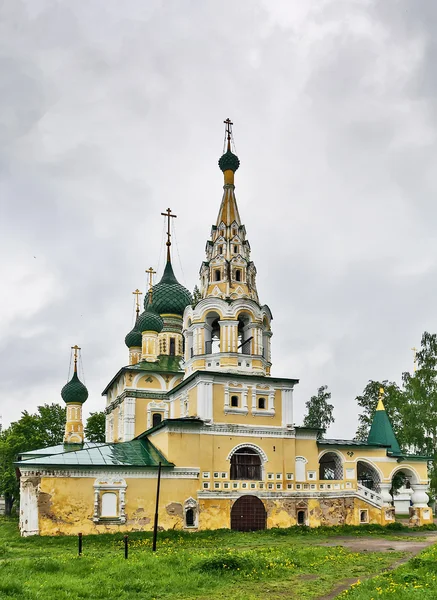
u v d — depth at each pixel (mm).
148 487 39062
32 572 21875
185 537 36625
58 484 37094
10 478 71750
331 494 43938
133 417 54438
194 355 44906
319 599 18844
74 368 64812
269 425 43156
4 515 74125
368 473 50281
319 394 74438
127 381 55500
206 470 40500
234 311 44938
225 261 47125
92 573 21828
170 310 62406
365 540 36750
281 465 42719
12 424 78000
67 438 62688
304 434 44469
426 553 26234
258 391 43531
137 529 38125
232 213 49500
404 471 48250
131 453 41188
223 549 28156
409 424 60531
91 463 38062
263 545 33344
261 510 41344
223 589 20031
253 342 45094
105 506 37812
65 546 32719
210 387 42031
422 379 62250
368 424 69625
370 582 19719
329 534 40031
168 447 40188
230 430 41844
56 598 17484
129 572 21672
